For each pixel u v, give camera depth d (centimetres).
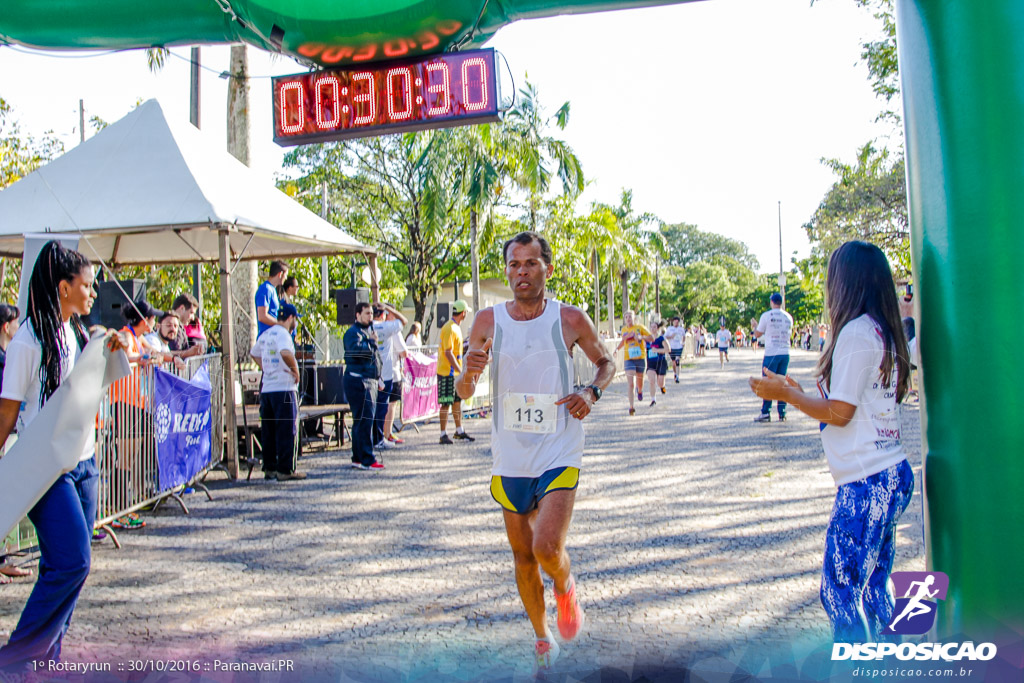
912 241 245
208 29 323
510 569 385
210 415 617
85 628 310
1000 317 214
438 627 308
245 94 1038
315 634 302
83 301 281
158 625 315
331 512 517
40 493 257
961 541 224
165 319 648
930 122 230
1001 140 213
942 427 231
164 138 710
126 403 485
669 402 1011
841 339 228
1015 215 212
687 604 324
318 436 864
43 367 269
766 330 739
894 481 225
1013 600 213
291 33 312
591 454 671
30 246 572
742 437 729
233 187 731
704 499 506
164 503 560
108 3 313
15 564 415
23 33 321
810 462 609
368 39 313
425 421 975
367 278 2069
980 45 216
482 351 280
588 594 340
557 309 284
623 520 462
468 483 599
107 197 673
